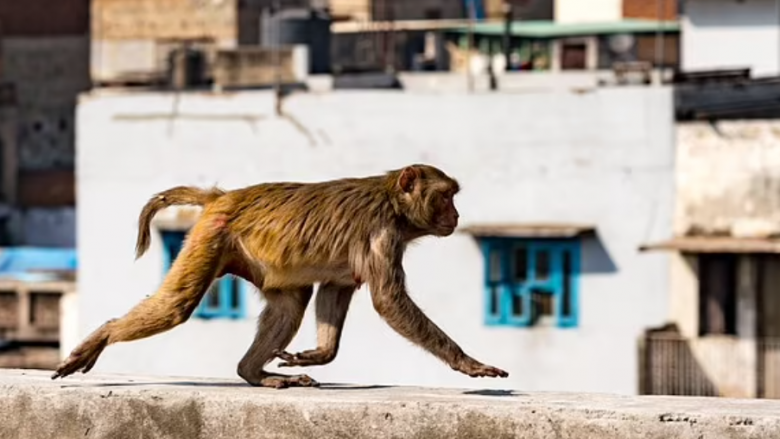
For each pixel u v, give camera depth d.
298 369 34.22
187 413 11.05
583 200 33.50
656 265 33.06
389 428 10.64
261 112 35.00
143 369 35.34
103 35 69.62
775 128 32.56
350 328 34.19
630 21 62.09
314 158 34.69
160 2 69.38
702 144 32.94
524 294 33.59
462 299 33.78
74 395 11.27
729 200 32.81
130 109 35.69
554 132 33.59
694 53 48.91
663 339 32.47
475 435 10.49
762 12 48.31
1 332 39.94
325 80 46.19
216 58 51.69
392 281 11.42
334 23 66.88
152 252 35.50
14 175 71.12
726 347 32.31
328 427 10.74
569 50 59.97
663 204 33.16
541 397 10.92
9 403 11.40
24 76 73.19
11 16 73.44
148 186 35.62
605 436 10.28
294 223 11.45
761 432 10.06
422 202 11.63
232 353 34.88
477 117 33.97
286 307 11.88
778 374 32.19
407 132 34.25
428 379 33.94
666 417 10.21
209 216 11.62
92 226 35.88
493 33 60.22
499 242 33.59
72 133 72.81
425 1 70.81
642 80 41.59
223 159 35.25
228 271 11.78
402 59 63.78
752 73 48.41
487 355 33.69
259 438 10.88
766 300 32.41
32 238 68.62
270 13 57.66
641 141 33.28
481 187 33.94
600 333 33.28
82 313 35.97
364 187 11.62
